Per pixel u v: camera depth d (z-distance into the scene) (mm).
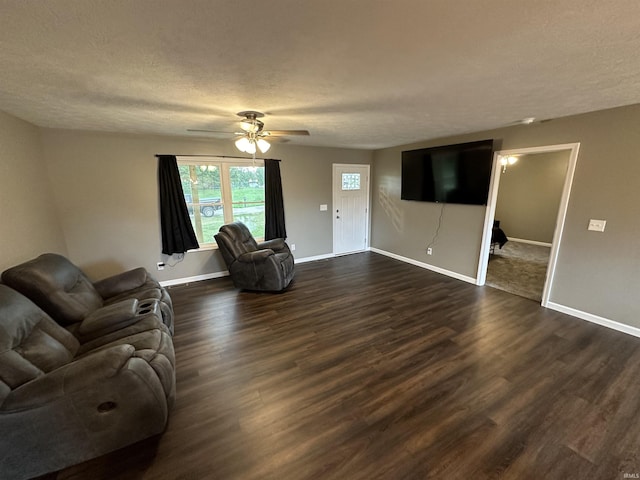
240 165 4590
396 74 1785
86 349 1898
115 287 2826
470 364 2334
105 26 1211
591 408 1865
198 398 2000
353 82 1924
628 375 2184
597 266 2920
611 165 2730
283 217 4961
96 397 1415
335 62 1613
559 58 1572
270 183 4742
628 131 2596
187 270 4379
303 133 2814
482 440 1646
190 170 4223
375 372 2254
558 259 3209
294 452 1588
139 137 3768
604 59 1588
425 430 1718
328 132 3771
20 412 1306
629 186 2645
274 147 4766
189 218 4184
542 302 3408
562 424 1747
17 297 1732
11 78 1774
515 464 1505
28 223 2760
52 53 1454
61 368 1433
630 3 1068
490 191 3840
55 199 3391
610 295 2865
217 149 4293
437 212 4645
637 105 2518
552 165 6496
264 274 3811
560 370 2246
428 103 2443
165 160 3898
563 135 3027
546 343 2627
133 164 3781
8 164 2525
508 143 3543
